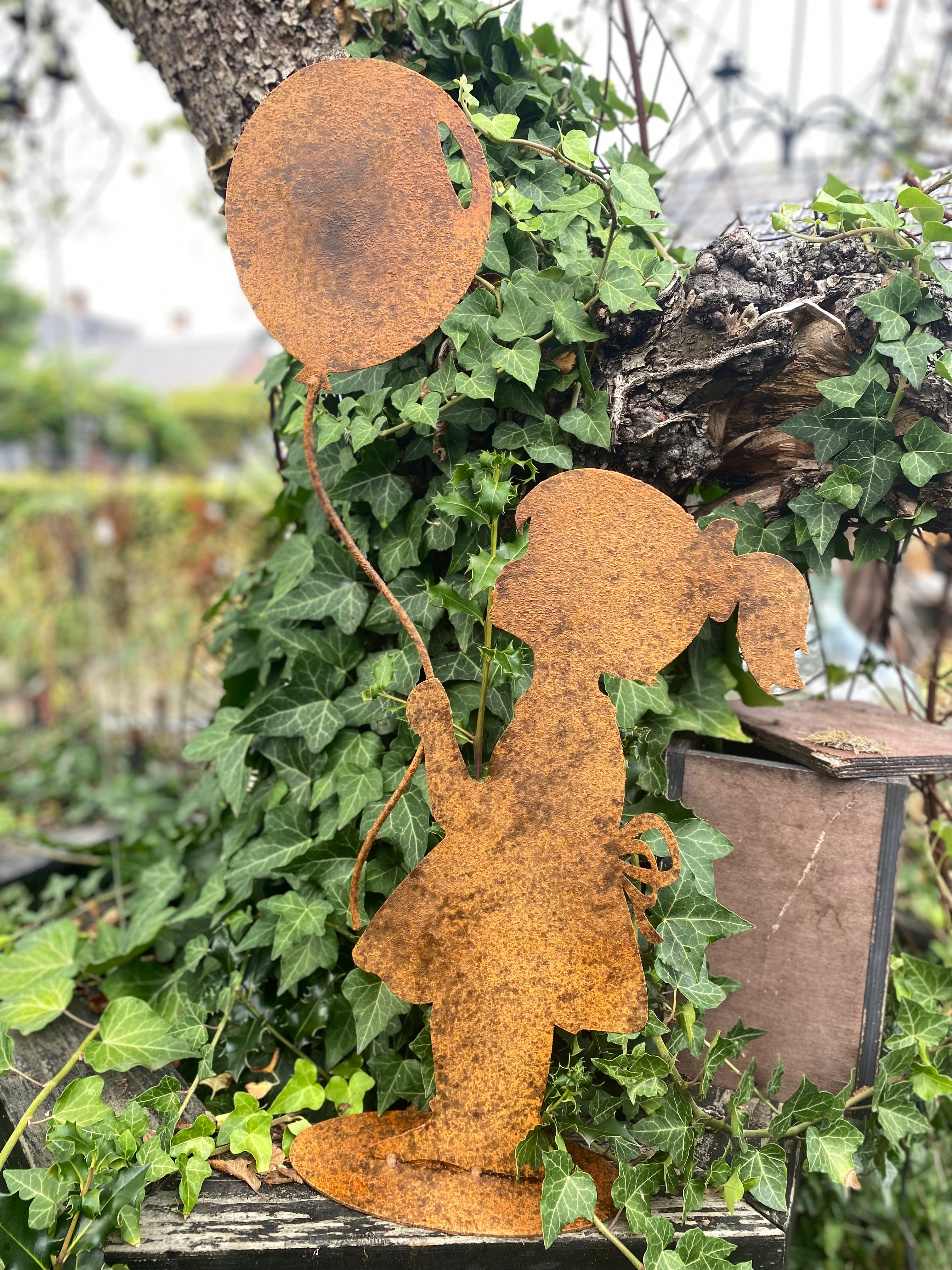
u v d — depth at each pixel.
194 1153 0.52
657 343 0.56
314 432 0.65
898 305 0.54
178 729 1.59
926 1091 0.56
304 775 0.65
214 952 0.67
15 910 0.93
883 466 0.55
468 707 0.58
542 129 0.63
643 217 0.54
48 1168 0.50
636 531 0.49
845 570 1.42
